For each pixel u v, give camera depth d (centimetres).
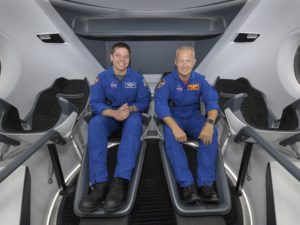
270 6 268
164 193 207
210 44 329
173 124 173
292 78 296
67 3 278
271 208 170
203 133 165
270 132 173
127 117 181
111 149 217
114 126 195
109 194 151
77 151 231
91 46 330
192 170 189
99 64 327
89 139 168
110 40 343
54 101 255
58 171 201
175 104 198
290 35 280
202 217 153
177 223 151
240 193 209
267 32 286
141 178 222
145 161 245
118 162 164
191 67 177
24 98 311
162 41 345
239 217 195
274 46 292
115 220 153
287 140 191
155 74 358
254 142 181
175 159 167
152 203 198
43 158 231
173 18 295
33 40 291
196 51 353
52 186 213
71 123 196
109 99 204
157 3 282
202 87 191
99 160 165
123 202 158
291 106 196
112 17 292
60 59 306
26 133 175
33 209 186
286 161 141
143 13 288
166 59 356
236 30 290
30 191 181
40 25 281
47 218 195
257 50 300
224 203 157
